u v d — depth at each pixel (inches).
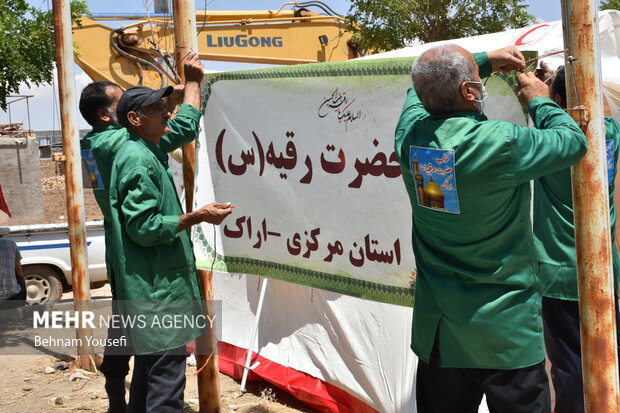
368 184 152.3
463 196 100.3
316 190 163.0
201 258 187.2
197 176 187.0
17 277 333.4
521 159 97.5
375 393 174.4
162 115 145.5
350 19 510.3
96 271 409.1
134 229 135.6
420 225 109.9
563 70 135.0
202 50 465.7
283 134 169.3
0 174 674.2
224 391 215.9
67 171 252.7
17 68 344.5
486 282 103.4
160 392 142.3
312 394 193.8
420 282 113.0
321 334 193.0
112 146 160.4
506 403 105.1
